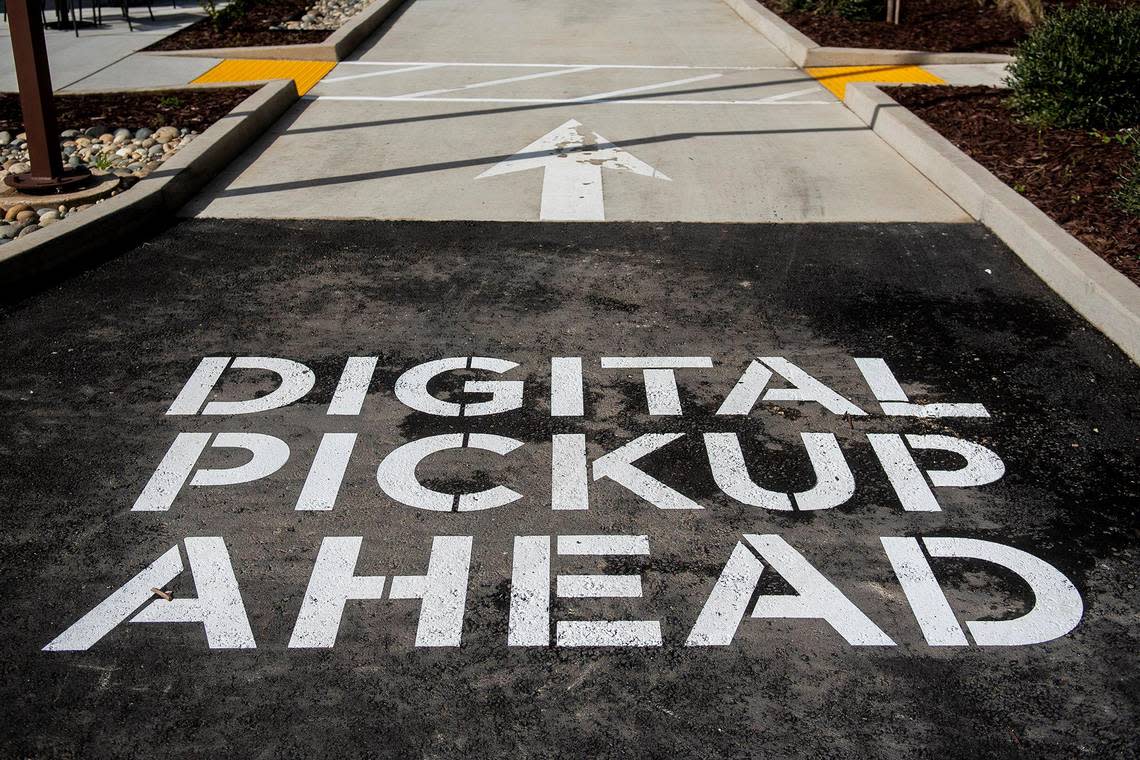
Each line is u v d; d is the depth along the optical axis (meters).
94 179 8.25
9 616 3.94
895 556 4.30
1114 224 7.18
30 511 4.53
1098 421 5.29
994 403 5.44
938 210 8.15
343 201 8.26
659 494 4.67
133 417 5.25
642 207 8.16
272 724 3.49
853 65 12.70
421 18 15.66
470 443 5.04
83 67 11.95
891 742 3.44
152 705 3.56
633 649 3.81
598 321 6.29
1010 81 10.16
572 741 3.44
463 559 4.25
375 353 5.89
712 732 3.47
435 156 9.37
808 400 5.45
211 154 8.75
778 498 4.65
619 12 16.27
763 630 3.90
